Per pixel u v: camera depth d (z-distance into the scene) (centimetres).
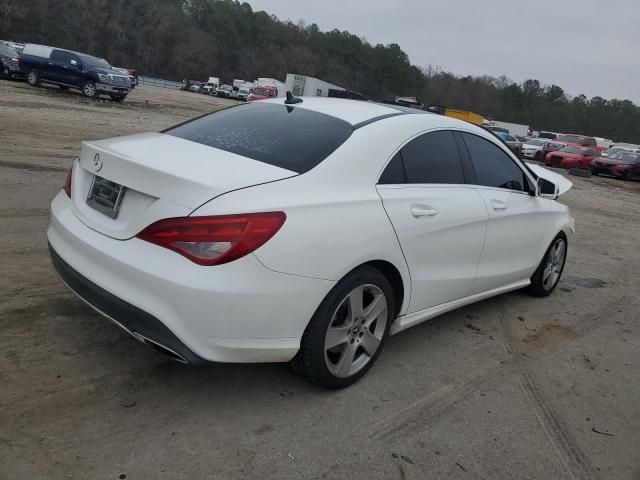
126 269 271
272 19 13288
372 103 407
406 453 283
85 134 1287
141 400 299
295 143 323
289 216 275
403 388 344
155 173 273
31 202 640
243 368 343
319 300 290
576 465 292
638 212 1477
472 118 3378
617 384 389
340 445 283
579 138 3694
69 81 2355
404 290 348
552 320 499
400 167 348
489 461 285
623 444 316
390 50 12200
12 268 441
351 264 299
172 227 262
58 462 247
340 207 299
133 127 1561
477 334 444
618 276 704
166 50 10725
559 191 575
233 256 259
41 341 341
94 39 9688
